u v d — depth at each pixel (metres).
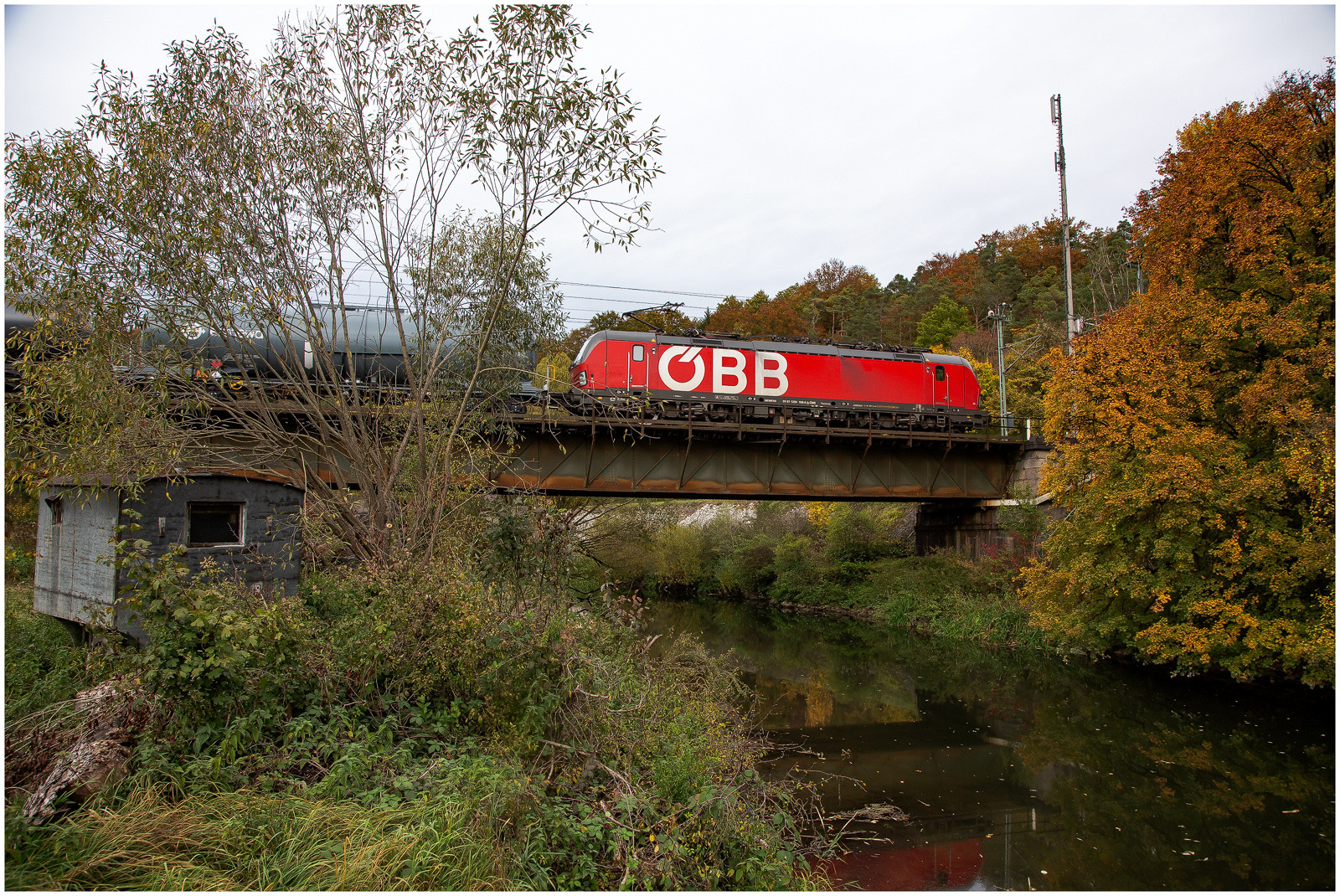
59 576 11.29
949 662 23.39
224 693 6.90
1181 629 17.50
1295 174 17.00
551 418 19.31
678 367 24.67
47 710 7.05
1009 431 29.73
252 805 5.94
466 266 13.88
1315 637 15.23
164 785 6.11
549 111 11.31
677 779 8.26
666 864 6.59
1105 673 20.42
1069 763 14.35
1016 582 26.06
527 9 11.02
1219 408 18.59
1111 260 51.09
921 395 27.39
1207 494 16.64
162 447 9.80
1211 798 12.60
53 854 5.12
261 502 11.01
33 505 14.10
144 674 6.83
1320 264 16.38
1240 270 18.06
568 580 15.66
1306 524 16.06
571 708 8.53
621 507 30.47
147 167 10.26
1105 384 18.83
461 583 9.09
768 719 17.56
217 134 10.87
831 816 11.27
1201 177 18.42
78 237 9.69
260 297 11.15
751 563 38.06
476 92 11.34
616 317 30.00
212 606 7.15
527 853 6.36
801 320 69.25
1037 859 10.55
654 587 42.22
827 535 36.09
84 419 9.20
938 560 30.36
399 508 12.46
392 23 11.49
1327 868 10.36
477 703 8.34
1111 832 11.44
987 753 15.07
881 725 17.03
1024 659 22.83
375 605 9.36
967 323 61.03
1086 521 19.69
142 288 10.66
